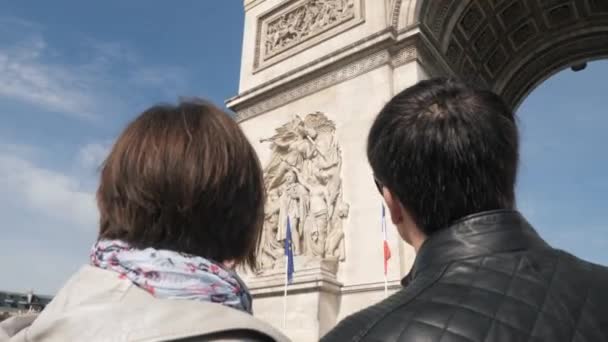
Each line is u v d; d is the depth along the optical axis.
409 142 2.98
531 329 2.27
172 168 2.69
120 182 2.72
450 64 29.41
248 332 2.28
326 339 2.62
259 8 35.03
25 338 2.23
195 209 2.72
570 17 33.06
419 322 2.36
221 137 2.93
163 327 2.12
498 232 2.73
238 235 2.98
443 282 2.59
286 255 22.52
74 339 2.08
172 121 2.92
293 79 28.78
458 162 2.85
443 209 2.88
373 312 2.63
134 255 2.50
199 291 2.43
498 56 34.94
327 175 24.50
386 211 21.84
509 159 2.96
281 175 26.77
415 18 25.72
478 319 2.31
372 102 24.58
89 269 2.52
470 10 29.88
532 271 2.55
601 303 2.42
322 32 29.58
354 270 21.78
